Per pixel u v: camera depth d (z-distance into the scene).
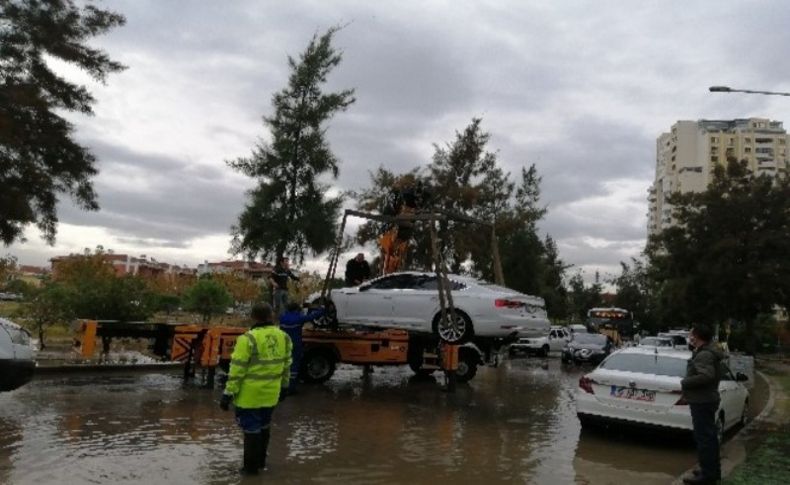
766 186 32.34
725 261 31.39
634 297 77.56
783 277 30.38
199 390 13.15
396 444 9.04
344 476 7.21
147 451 7.84
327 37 20.45
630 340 47.53
